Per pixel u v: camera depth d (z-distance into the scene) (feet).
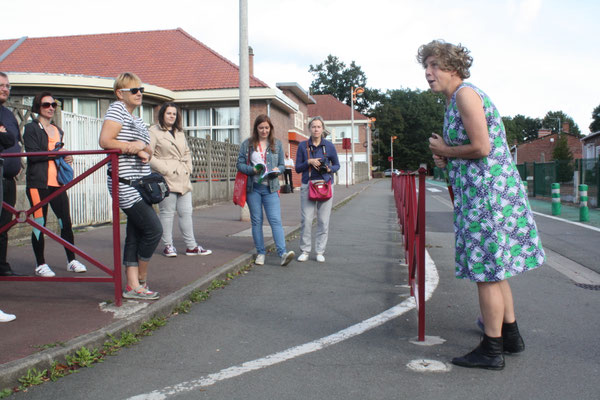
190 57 75.82
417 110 268.41
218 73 72.23
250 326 14.03
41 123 18.49
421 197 12.65
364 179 171.22
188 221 22.94
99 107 58.65
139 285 15.35
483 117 10.41
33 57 76.74
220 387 10.11
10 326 12.75
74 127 31.40
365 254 25.63
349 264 22.98
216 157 54.75
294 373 10.79
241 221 37.24
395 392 9.85
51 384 10.26
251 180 22.20
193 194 48.55
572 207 58.29
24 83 54.49
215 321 14.51
